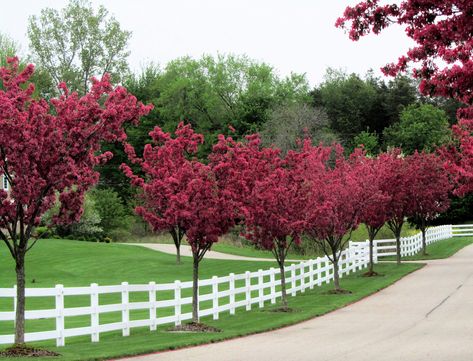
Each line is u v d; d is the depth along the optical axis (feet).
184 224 67.36
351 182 99.96
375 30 38.75
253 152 83.05
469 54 38.91
